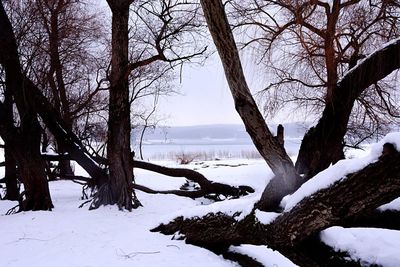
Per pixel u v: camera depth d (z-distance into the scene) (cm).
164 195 1248
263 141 575
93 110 1802
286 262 544
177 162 2988
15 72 923
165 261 556
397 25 923
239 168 1591
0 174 2314
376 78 880
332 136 899
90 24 1602
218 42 567
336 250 482
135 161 1293
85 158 1123
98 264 535
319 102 1304
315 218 454
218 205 611
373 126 1220
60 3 1377
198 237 624
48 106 1057
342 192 423
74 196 1270
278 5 1050
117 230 736
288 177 556
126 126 991
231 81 582
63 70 1644
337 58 966
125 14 961
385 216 469
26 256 572
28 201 938
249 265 558
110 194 977
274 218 521
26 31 1129
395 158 383
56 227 754
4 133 920
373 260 454
